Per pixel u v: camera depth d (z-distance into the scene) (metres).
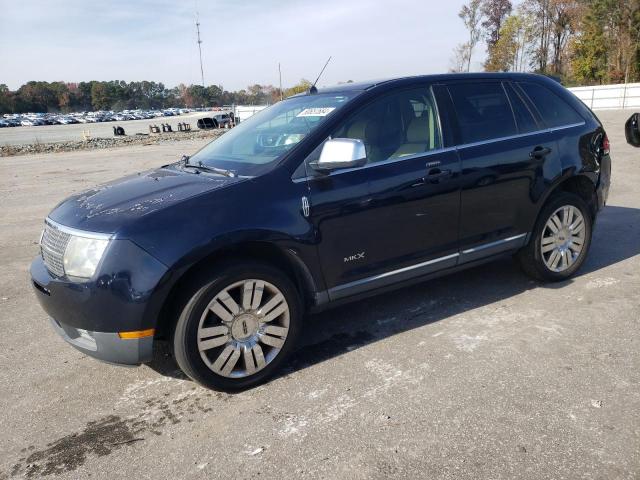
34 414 3.09
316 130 3.43
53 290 2.98
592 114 4.83
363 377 3.27
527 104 4.36
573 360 3.33
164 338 3.20
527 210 4.26
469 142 3.95
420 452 2.56
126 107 165.00
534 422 2.73
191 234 2.92
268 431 2.80
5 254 6.59
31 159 21.05
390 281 3.71
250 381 3.21
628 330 3.70
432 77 3.99
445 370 3.29
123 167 16.05
